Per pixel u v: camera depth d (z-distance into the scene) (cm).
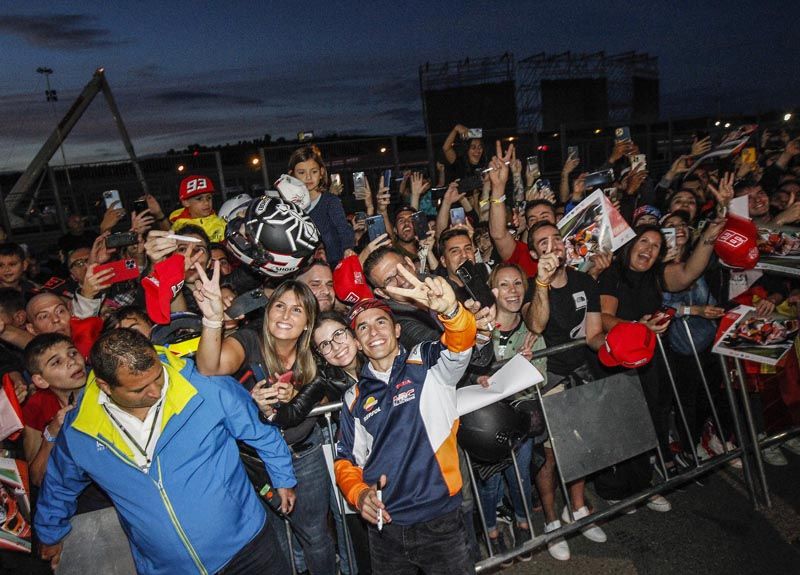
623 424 356
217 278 243
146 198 550
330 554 312
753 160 814
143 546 238
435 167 1063
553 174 1213
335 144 1027
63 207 991
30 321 354
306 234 303
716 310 405
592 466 348
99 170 990
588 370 369
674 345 426
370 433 256
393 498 254
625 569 348
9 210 1001
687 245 463
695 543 363
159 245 277
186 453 231
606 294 402
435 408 253
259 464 268
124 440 226
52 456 237
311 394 269
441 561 257
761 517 381
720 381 441
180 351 269
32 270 681
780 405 449
